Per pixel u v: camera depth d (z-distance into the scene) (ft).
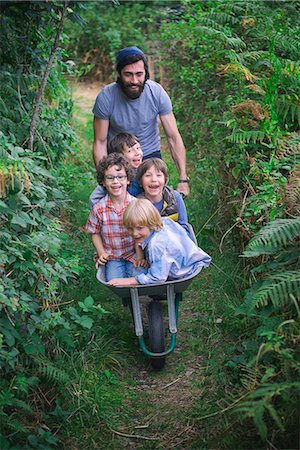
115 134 17.35
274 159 16.15
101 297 17.38
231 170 18.72
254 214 15.80
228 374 13.64
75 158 26.91
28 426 12.23
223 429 11.75
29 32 18.13
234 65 18.01
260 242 12.39
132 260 15.15
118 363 14.64
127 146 16.02
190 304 17.48
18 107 16.88
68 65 21.39
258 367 11.59
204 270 18.62
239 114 18.19
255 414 9.98
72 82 38.70
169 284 13.85
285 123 18.71
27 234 13.56
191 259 14.25
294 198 13.79
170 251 13.92
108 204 15.03
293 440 10.98
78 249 19.04
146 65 16.53
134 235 14.01
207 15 22.49
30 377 12.71
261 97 18.92
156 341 14.30
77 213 21.77
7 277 12.80
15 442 11.82
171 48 32.48
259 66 19.77
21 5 17.24
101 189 15.51
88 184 24.39
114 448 12.27
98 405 13.12
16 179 12.46
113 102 16.88
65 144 18.97
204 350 15.11
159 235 13.91
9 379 12.68
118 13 44.93
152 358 14.29
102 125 17.16
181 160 17.69
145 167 14.92
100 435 12.58
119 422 12.99
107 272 15.07
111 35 41.91
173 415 13.08
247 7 22.39
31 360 13.14
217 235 19.51
